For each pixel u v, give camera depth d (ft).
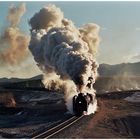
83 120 166.91
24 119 212.64
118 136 139.23
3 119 219.82
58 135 131.44
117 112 211.41
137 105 265.75
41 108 258.78
